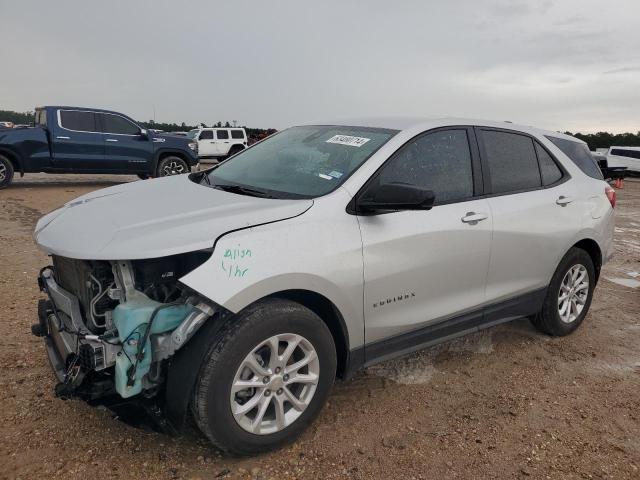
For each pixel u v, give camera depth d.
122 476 2.71
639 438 3.30
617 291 6.37
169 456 2.89
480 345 4.57
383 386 3.79
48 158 13.05
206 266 2.59
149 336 2.62
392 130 3.61
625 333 5.03
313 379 2.99
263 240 2.76
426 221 3.42
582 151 5.00
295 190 3.29
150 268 2.69
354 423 3.30
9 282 5.51
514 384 3.91
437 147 3.69
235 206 3.00
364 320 3.18
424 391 3.74
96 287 2.76
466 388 3.82
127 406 2.75
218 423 2.68
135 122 14.26
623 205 15.45
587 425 3.41
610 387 3.94
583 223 4.58
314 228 2.94
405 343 3.47
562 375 4.09
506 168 4.12
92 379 2.66
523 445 3.16
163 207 3.04
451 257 3.56
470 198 3.79
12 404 3.27
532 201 4.18
